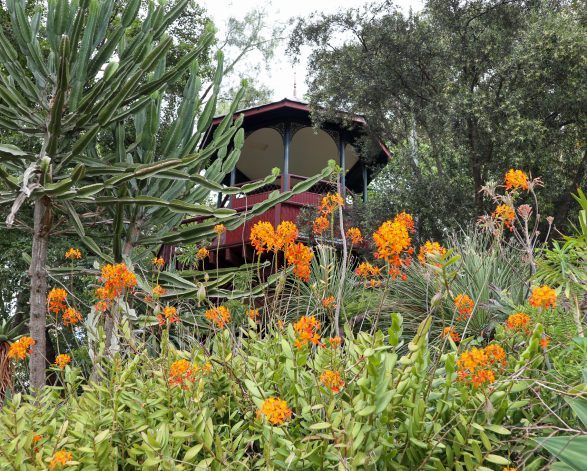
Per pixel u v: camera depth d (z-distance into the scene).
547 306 1.99
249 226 10.98
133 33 13.69
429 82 11.06
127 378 2.47
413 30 10.98
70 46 5.45
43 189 5.07
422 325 1.94
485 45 10.55
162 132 13.45
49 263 9.79
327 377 1.88
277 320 2.77
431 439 1.82
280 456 1.89
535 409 2.08
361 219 10.12
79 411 2.45
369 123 11.68
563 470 1.70
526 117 9.65
